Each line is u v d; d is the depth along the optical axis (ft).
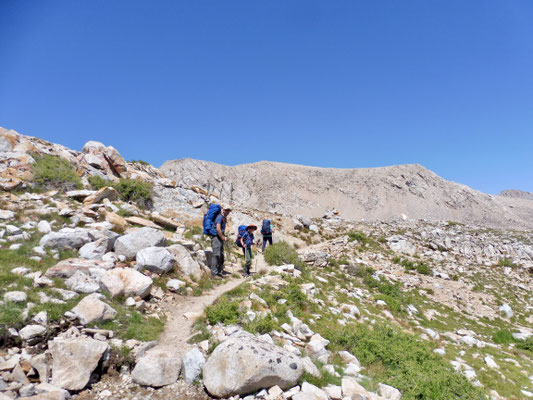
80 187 51.31
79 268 24.71
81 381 15.37
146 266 29.27
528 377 34.76
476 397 22.70
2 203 36.88
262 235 63.57
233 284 35.06
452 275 82.74
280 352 18.35
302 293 34.37
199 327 22.15
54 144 62.69
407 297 58.49
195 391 16.62
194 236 49.83
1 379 13.64
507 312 65.26
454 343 44.24
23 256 25.80
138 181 60.95
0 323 16.21
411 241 109.29
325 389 17.87
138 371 16.62
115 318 20.56
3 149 51.11
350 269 64.49
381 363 24.73
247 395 16.28
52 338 16.93
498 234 127.75
